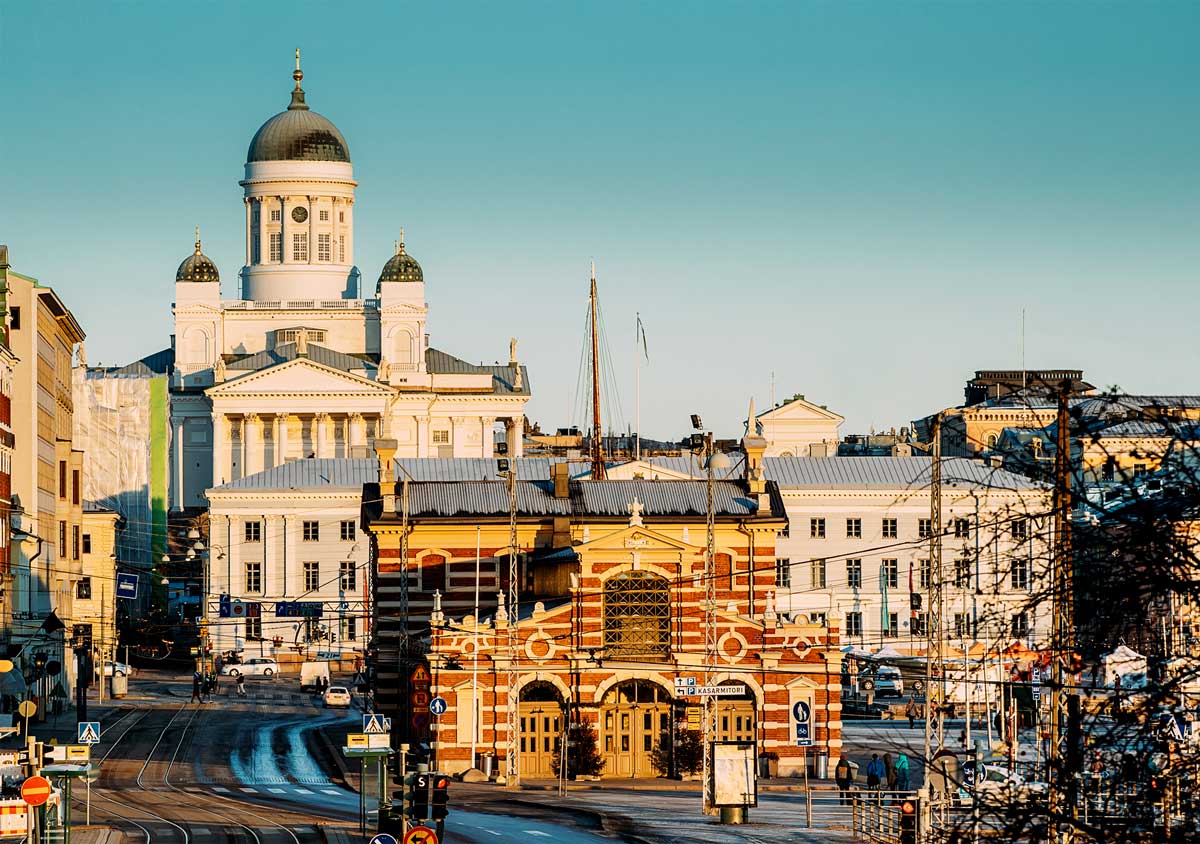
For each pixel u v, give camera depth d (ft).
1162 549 233.14
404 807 530.68
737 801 641.81
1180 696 235.81
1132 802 232.73
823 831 616.80
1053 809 236.63
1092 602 237.25
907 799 561.43
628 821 645.92
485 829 621.31
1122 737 233.14
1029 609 244.42
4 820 475.31
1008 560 256.32
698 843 588.09
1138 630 236.02
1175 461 238.07
